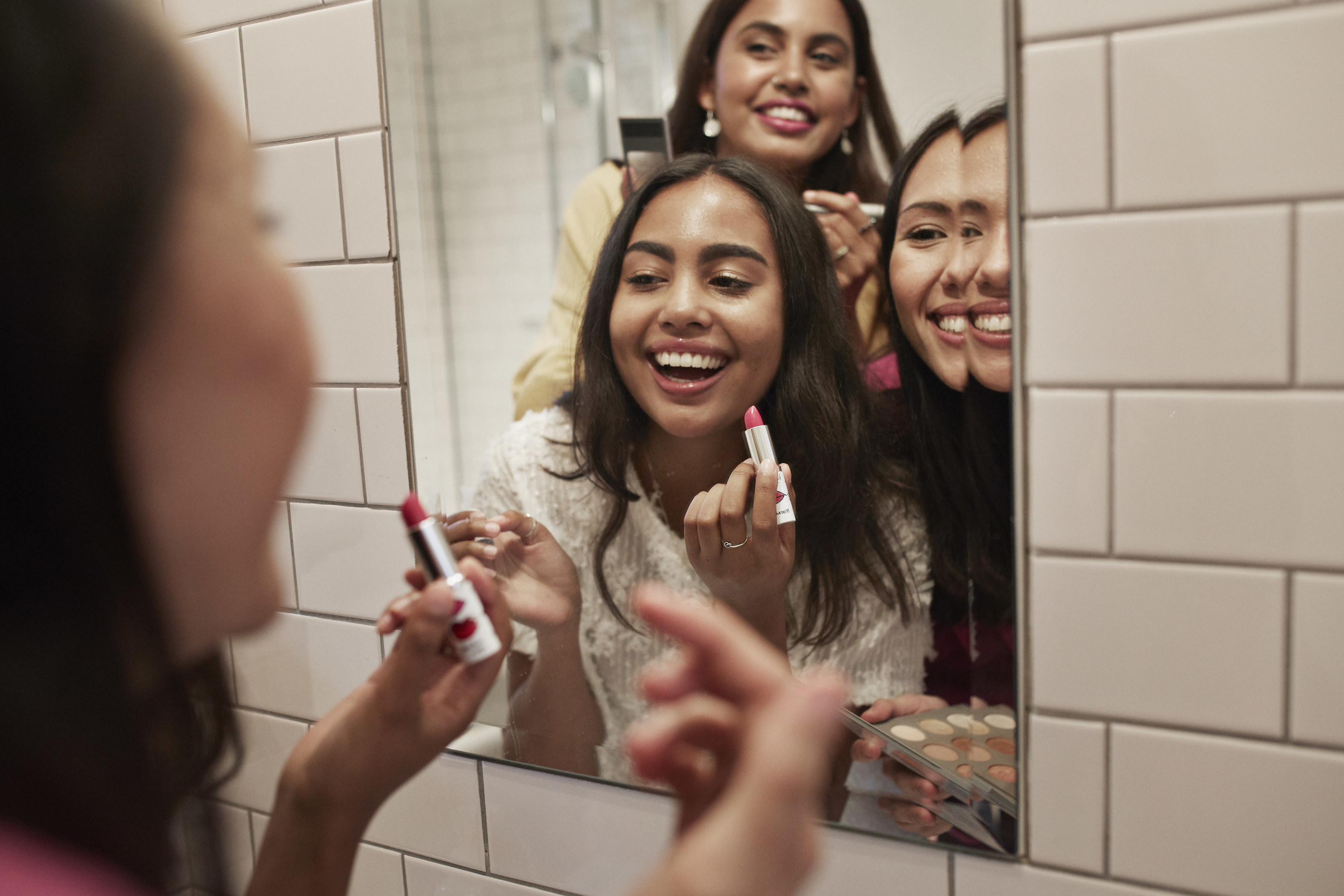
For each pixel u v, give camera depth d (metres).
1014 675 0.67
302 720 0.99
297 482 0.96
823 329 0.71
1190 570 0.62
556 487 0.84
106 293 0.27
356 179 0.89
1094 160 0.61
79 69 0.27
